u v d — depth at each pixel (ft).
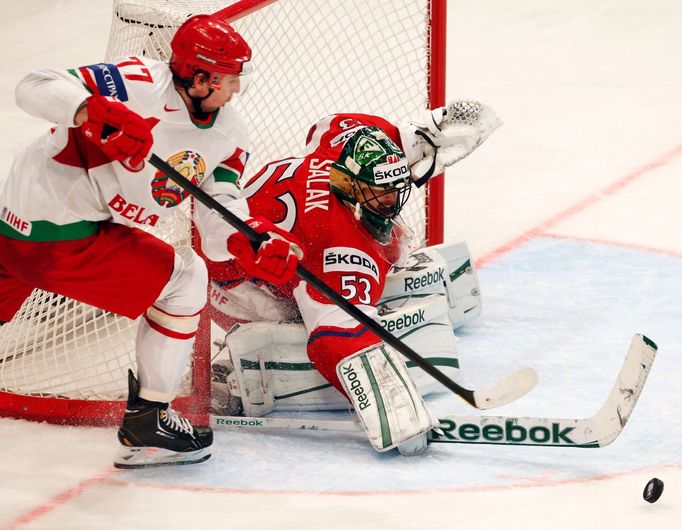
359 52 90.48
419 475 38.78
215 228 36.99
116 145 32.78
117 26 45.55
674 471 38.50
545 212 68.59
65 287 37.01
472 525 34.96
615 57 99.50
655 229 65.05
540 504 36.29
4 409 43.88
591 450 40.32
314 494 37.50
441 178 55.47
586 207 69.15
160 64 34.94
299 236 43.45
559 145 80.94
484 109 50.72
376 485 38.04
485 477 38.52
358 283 42.11
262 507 36.60
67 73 33.94
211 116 35.53
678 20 107.14
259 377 43.60
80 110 33.27
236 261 45.50
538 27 107.14
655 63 97.86
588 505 36.14
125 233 36.78
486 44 103.71
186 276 37.52
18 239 36.09
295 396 44.42
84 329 44.98
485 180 74.90
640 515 35.29
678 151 78.89
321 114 76.43
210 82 34.32
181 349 38.29
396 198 42.09
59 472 39.42
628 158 77.92
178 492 37.88
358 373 40.04
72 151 35.09
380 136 42.52
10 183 36.01
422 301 46.06
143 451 39.60
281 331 43.78
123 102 34.06
